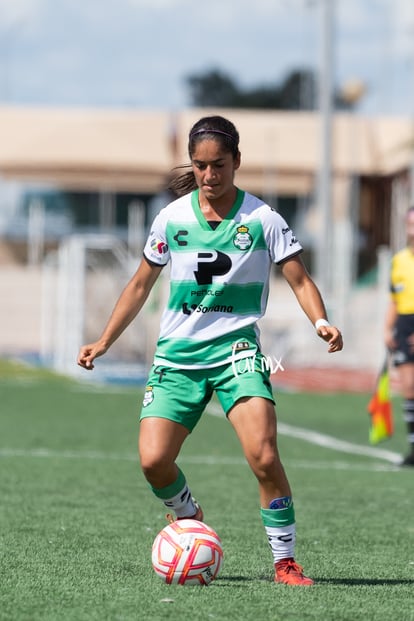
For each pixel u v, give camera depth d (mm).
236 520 24578
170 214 17500
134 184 147875
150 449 17141
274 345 98875
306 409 56531
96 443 39844
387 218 150250
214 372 17344
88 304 98125
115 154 147750
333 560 20078
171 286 17547
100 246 82312
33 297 119000
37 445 38812
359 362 95875
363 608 15719
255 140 149500
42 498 27031
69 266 82312
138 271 17797
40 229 148625
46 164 147375
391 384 75250
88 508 25609
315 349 97312
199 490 29312
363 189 153625
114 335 17766
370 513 26078
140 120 151125
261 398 16984
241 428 17031
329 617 15031
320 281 95125
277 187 148125
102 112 153750
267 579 17906
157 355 17641
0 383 67188
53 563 18938
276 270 129375
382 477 33031
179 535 17078
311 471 34125
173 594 16281
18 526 22906
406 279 36375
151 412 17328
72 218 154375
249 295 17453
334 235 101312
